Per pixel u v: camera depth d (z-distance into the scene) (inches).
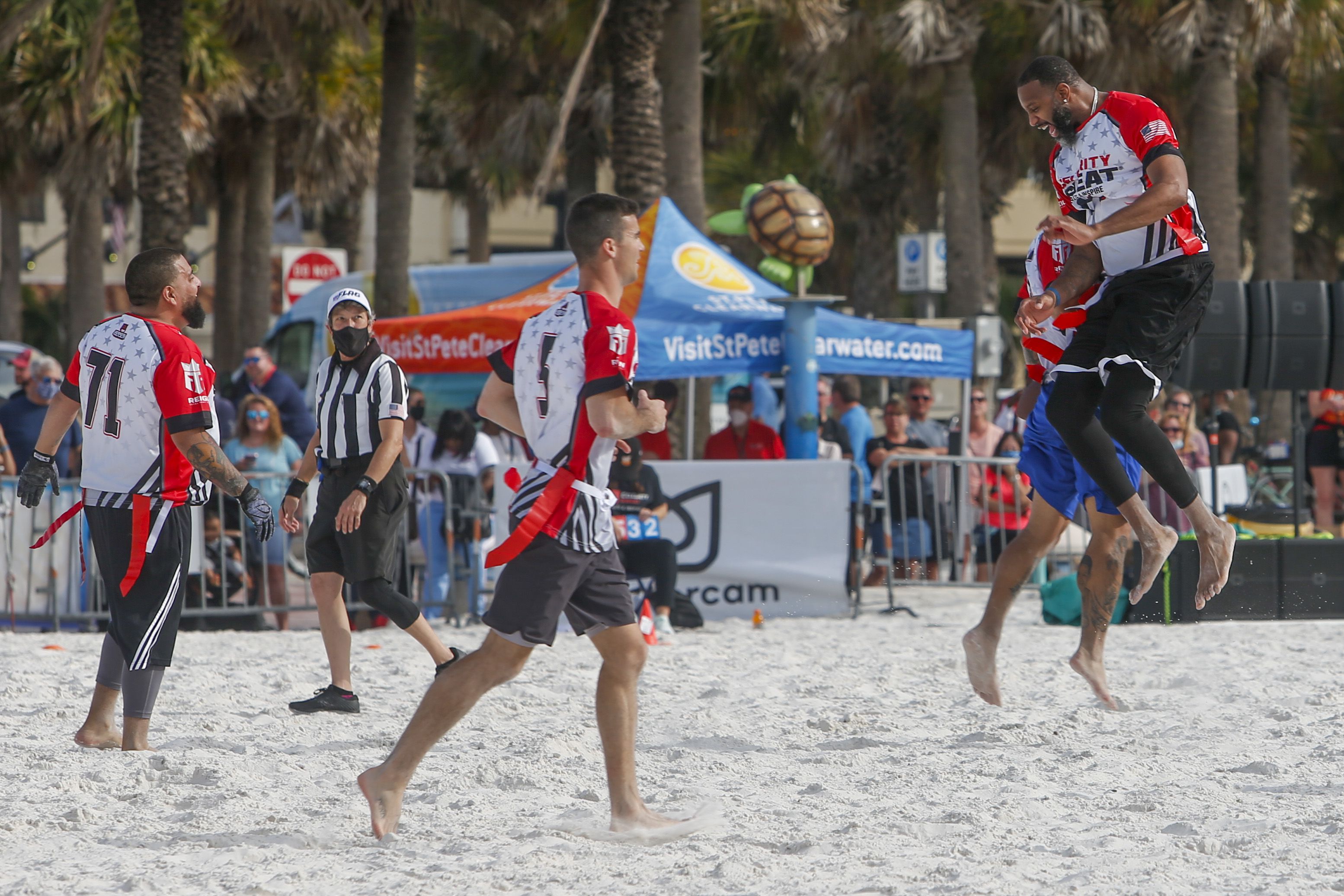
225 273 2748.5
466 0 2028.8
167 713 746.2
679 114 1676.9
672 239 1386.6
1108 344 603.2
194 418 631.8
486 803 532.7
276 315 3777.1
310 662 953.5
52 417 657.6
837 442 1545.3
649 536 1127.0
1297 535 1229.7
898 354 1435.8
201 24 2389.3
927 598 1376.7
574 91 1588.3
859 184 2933.1
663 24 1699.1
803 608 1231.5
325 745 658.2
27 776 585.0
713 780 578.2
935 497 1375.5
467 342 1384.1
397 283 1888.5
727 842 470.3
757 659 966.4
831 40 2337.6
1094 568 706.2
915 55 2190.0
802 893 407.8
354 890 416.2
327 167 2748.5
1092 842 469.1
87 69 1972.2
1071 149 618.5
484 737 672.4
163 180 1879.9
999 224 4933.6
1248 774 577.6
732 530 1231.5
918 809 517.7
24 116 2324.1
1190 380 1176.8
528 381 470.0
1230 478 1453.0
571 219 477.4
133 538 639.1
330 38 2409.0
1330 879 415.8
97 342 644.1
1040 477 679.1
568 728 689.6
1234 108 2111.2
